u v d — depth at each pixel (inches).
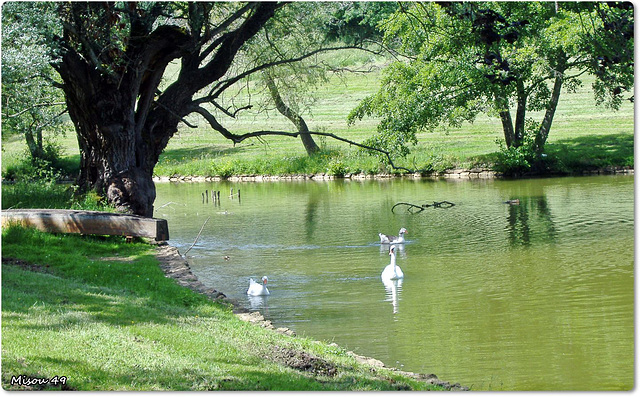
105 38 860.0
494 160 1818.4
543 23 1620.3
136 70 918.4
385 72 1690.5
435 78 1616.6
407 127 1627.7
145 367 379.6
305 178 1952.5
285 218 1270.9
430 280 771.4
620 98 1574.8
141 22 903.7
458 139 2143.2
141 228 818.8
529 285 736.3
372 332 586.6
